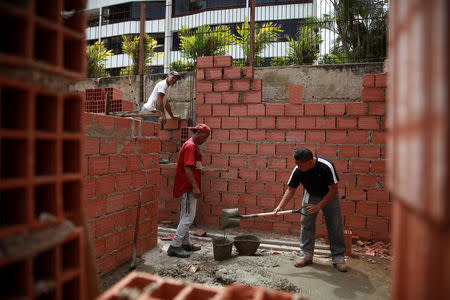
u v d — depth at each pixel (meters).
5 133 0.80
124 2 18.30
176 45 17.20
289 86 5.24
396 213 0.85
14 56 0.84
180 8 17.58
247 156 5.41
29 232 0.88
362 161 4.90
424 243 0.62
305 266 3.77
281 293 0.96
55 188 0.97
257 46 7.11
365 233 4.88
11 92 0.90
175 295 1.05
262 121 5.34
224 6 16.03
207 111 5.60
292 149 5.20
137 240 3.92
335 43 6.84
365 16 6.49
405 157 0.71
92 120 3.11
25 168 0.87
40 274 0.97
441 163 0.51
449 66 0.50
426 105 0.57
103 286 3.10
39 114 0.99
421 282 0.64
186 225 4.04
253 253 4.12
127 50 7.70
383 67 5.14
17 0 0.87
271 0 14.35
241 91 5.45
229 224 3.82
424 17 0.59
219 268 3.49
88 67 7.90
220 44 7.07
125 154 3.65
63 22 1.13
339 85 5.34
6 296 0.86
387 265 3.92
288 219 5.19
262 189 5.33
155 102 5.19
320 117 5.08
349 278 3.46
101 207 3.26
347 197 4.95
